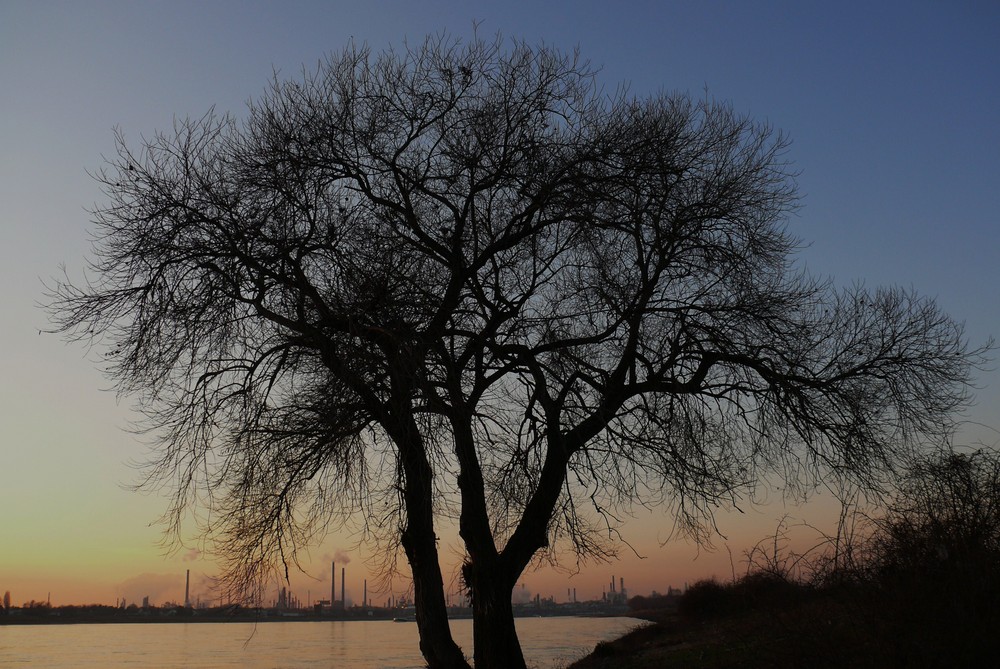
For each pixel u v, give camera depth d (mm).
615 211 15562
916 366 16578
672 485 15727
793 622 10594
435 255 15648
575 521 14906
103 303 14656
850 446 15500
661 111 16359
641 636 40312
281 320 14570
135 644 80125
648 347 16062
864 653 9805
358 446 15781
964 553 9695
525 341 15625
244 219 14695
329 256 14711
